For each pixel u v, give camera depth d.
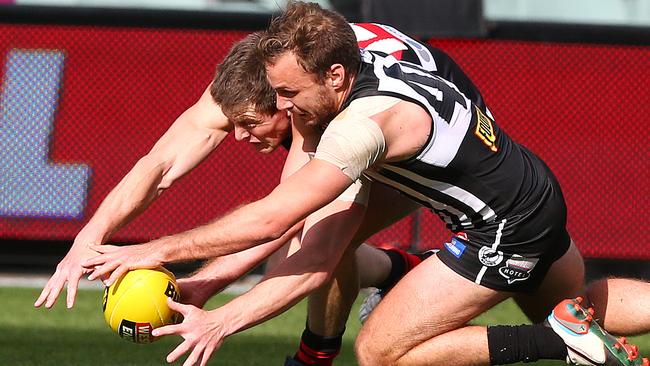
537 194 14.98
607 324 16.31
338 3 27.08
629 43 27.52
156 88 27.47
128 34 27.45
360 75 13.93
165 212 27.45
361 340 15.65
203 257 13.70
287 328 23.48
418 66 14.59
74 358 19.80
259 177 27.61
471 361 15.27
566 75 27.48
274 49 13.53
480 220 14.91
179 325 13.62
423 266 15.59
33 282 27.91
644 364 15.15
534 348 15.12
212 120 16.14
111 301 14.04
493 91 27.44
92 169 27.50
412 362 15.38
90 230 15.07
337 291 16.70
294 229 15.23
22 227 27.61
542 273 15.47
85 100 27.48
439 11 27.12
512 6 34.06
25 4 27.39
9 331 22.23
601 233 27.50
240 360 20.09
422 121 13.93
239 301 14.00
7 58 27.44
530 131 27.44
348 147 13.31
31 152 27.50
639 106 27.58
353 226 14.89
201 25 27.45
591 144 27.50
